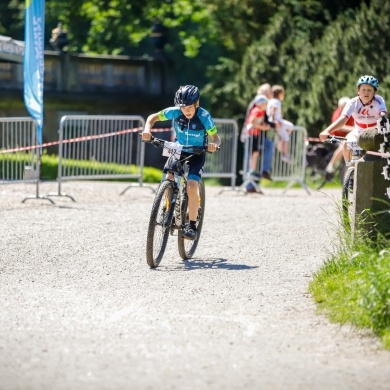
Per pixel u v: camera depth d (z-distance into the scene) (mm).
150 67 71875
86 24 91438
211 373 12008
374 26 55781
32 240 22312
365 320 14234
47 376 11727
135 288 17281
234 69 66000
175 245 22125
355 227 17891
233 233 24250
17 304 15852
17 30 92125
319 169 44875
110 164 34469
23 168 30359
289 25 61812
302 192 38812
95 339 13594
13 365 12219
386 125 17750
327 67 56750
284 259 20625
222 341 13625
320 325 14578
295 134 37719
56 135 67750
